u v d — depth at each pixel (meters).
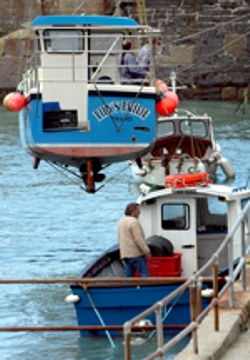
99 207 68.88
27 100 44.41
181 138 76.38
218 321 26.55
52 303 42.31
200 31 145.88
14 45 150.75
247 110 135.50
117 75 46.78
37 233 59.22
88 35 44.66
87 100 43.56
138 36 44.94
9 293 44.22
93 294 34.84
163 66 146.75
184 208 38.66
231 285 28.70
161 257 37.19
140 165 46.88
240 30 145.50
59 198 72.81
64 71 43.75
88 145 43.81
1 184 79.50
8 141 107.69
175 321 35.06
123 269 40.78
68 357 34.31
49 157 44.59
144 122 44.03
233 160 93.31
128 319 35.03
